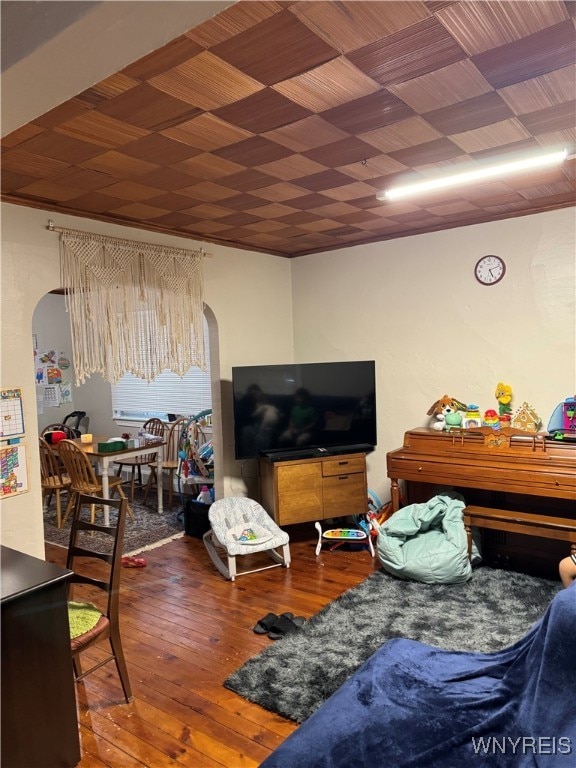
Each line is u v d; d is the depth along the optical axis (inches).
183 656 104.7
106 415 268.5
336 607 120.6
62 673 63.5
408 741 59.1
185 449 197.3
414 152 96.3
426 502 152.9
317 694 89.6
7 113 54.7
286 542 146.3
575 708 57.0
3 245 113.0
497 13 56.7
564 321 141.1
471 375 157.1
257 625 113.9
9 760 57.9
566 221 138.6
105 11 39.9
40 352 263.6
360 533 156.7
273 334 187.2
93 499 93.2
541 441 135.3
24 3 44.9
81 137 84.6
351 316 181.0
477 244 153.4
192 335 154.9
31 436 118.3
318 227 151.9
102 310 131.9
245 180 107.9
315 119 81.1
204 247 161.8
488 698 65.0
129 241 138.7
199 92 71.3
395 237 168.2
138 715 87.3
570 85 73.1
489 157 100.2
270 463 160.2
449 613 116.5
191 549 164.7
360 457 164.7
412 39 60.7
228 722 85.1
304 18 55.9
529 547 141.5
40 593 60.9
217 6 40.0
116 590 88.8
